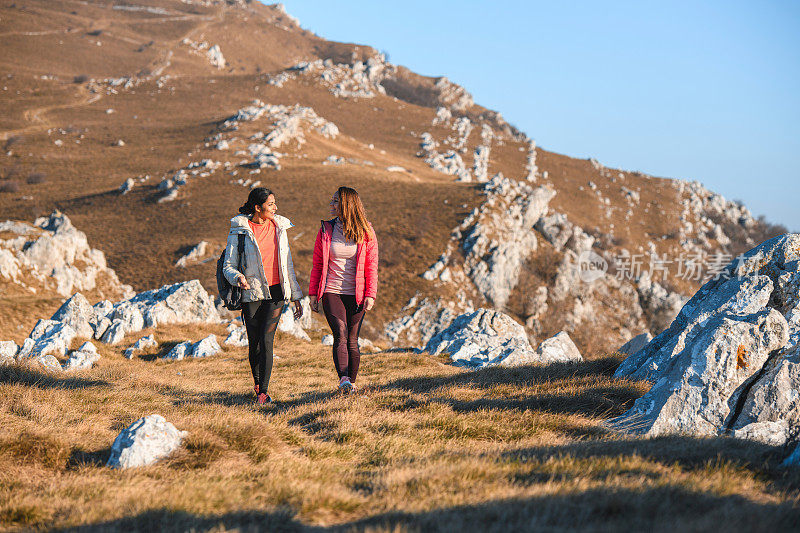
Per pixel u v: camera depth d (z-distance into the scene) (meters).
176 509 3.40
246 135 129.00
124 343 22.16
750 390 5.48
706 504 3.12
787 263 7.64
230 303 6.98
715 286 8.59
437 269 80.50
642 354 8.99
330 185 105.75
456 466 4.04
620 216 148.88
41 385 7.60
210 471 4.36
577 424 5.86
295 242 84.38
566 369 9.87
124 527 3.20
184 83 187.00
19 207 97.31
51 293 47.62
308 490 3.70
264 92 184.62
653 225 146.62
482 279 81.44
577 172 174.62
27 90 164.25
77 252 53.56
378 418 5.96
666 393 5.80
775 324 5.73
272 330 7.33
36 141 130.38
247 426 5.36
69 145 129.50
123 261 78.56
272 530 3.06
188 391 9.10
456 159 158.00
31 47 197.75
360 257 7.11
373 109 196.50
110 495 3.75
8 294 43.31
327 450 4.95
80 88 171.75
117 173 113.06
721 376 5.59
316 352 21.05
